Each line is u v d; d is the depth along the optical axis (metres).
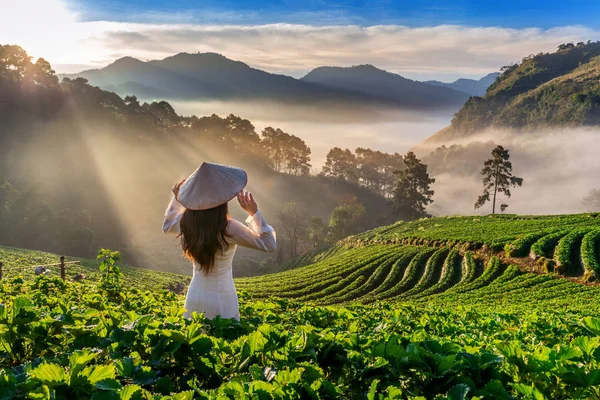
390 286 51.28
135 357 3.24
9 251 60.47
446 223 80.06
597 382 2.93
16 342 3.54
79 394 2.60
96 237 95.00
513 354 3.24
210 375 3.24
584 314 16.67
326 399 2.79
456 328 7.50
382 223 131.50
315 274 59.06
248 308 6.57
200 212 4.61
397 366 3.16
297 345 3.47
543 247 49.81
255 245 4.68
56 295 8.78
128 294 9.21
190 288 4.90
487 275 48.00
